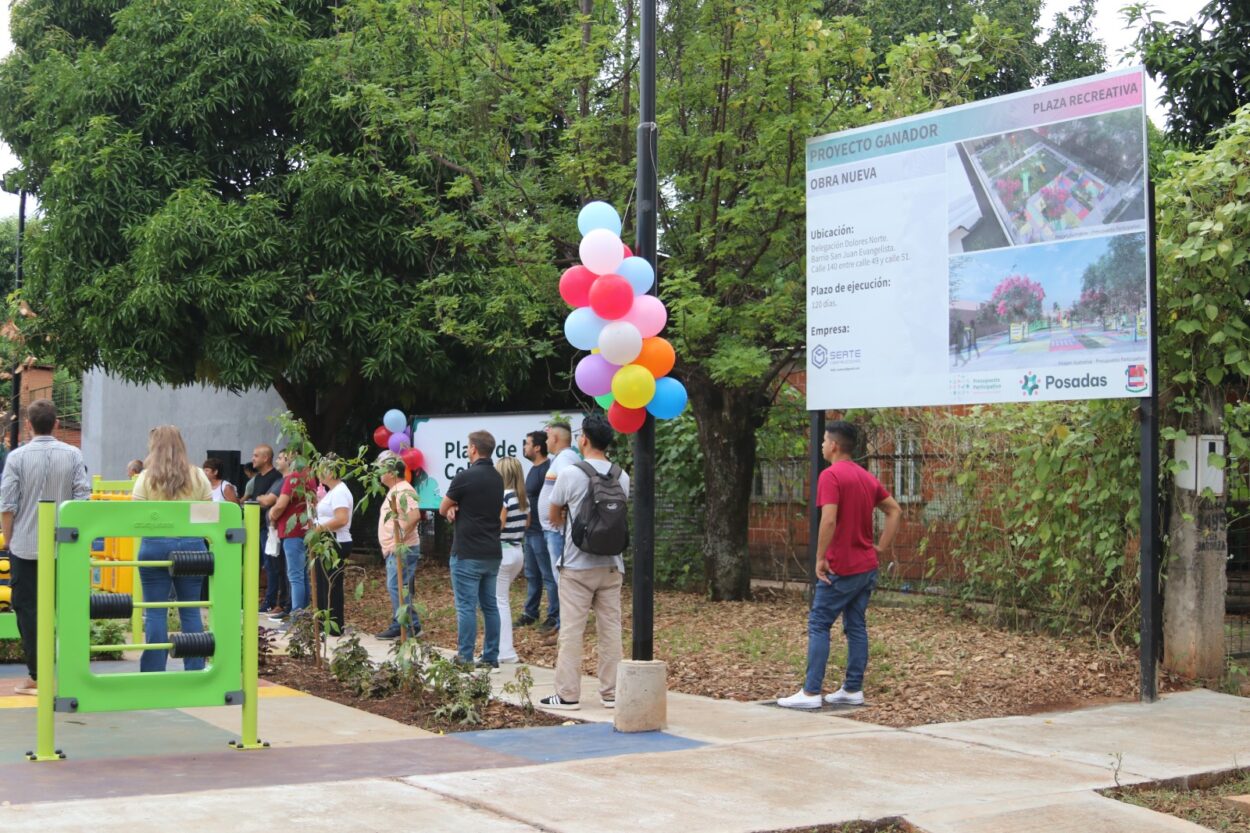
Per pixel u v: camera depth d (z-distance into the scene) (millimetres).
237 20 18109
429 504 16500
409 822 5609
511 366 18625
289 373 17953
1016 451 11680
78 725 7965
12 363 28172
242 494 18281
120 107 18391
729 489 14930
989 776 6828
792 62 13148
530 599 13422
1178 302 9977
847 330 10922
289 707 8734
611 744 7594
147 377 17812
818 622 9008
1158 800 6570
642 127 8602
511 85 14375
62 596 6785
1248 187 9695
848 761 7129
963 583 13062
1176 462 10109
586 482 8805
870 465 14266
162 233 16578
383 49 16344
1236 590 11477
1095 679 9906
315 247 17625
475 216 15195
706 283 13945
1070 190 9633
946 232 10320
